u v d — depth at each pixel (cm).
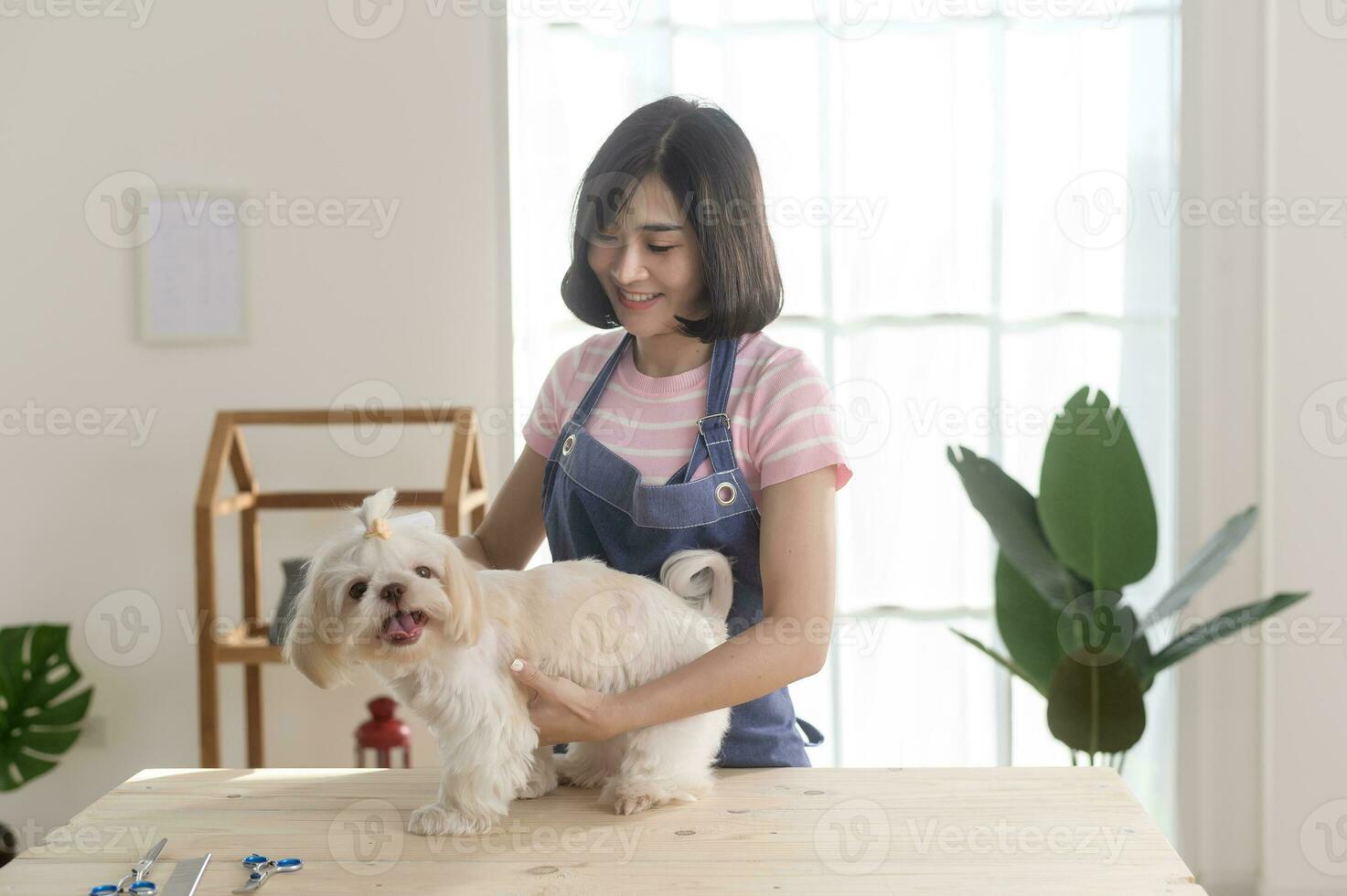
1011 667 197
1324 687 232
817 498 109
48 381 237
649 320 112
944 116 228
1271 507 230
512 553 133
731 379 115
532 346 232
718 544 115
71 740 235
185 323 235
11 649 232
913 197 229
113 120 232
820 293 230
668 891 85
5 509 238
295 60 231
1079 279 230
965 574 233
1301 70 224
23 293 235
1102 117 228
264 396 237
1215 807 237
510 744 96
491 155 232
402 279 235
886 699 235
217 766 208
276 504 227
